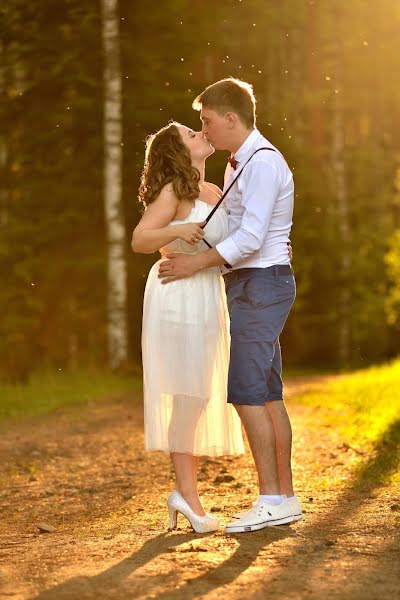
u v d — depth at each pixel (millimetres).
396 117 50250
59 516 9461
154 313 7496
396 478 9742
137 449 13742
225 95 7434
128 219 31391
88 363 32500
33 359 32781
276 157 7422
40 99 30250
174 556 6609
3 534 8578
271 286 7434
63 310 33625
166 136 7512
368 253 42688
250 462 11867
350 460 11359
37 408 19562
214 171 29328
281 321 7508
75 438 15148
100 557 6727
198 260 7312
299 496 9117
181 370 7445
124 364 27656
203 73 31562
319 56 42594
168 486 10695
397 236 32938
